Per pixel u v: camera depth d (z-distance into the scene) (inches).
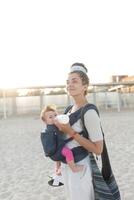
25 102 1221.1
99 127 87.0
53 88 1214.9
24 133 509.4
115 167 229.1
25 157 294.4
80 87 90.0
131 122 620.1
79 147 87.9
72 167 87.0
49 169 236.7
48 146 88.0
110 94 1256.8
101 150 87.0
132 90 1306.6
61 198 163.9
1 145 388.5
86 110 87.0
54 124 88.7
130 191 168.7
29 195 175.2
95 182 88.4
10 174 231.0
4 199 172.6
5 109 1057.5
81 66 91.4
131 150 297.7
